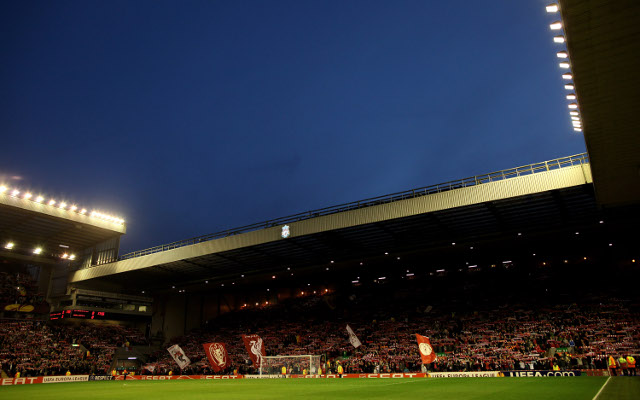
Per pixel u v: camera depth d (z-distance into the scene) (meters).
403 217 37.44
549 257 58.56
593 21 13.74
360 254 51.25
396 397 19.17
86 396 23.89
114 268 56.09
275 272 59.19
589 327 40.97
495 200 33.66
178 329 70.12
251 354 46.06
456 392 20.61
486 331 45.53
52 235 59.28
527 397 17.12
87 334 59.72
